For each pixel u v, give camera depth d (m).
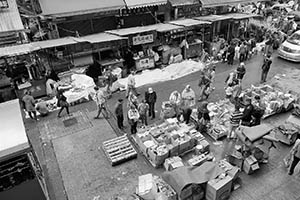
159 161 8.25
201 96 12.47
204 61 17.47
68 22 15.65
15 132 6.20
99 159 8.87
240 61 17.45
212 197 6.62
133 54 16.64
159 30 16.08
